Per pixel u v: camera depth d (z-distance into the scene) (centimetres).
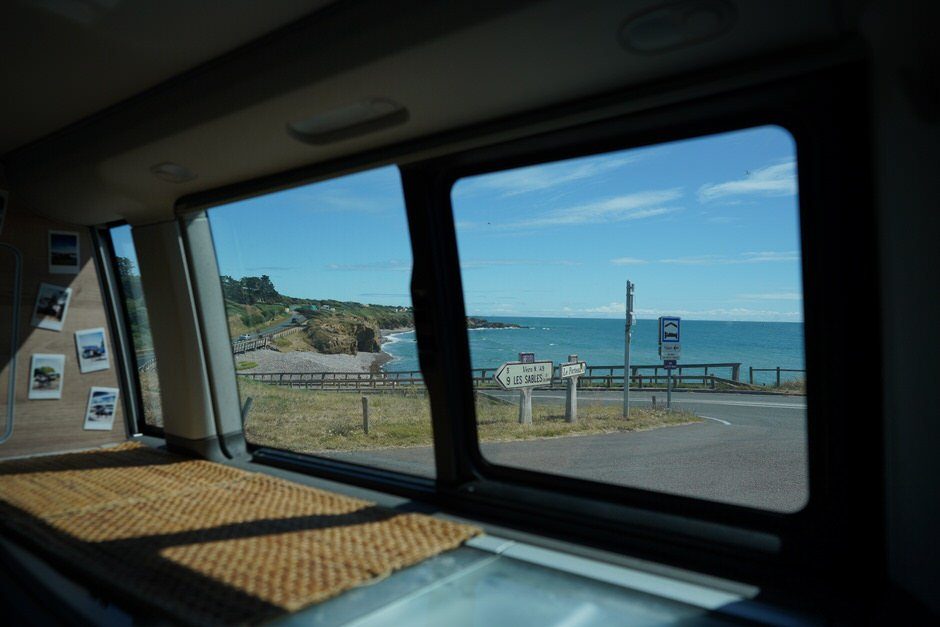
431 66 156
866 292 133
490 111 176
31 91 211
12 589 185
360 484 250
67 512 219
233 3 155
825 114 133
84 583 166
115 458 301
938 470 112
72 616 151
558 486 201
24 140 271
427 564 172
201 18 162
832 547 143
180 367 300
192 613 142
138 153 236
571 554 176
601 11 126
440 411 219
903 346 120
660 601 147
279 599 149
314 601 149
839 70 130
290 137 206
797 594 144
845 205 133
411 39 148
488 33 139
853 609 135
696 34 129
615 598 150
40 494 242
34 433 321
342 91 173
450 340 218
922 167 108
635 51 138
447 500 220
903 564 126
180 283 292
